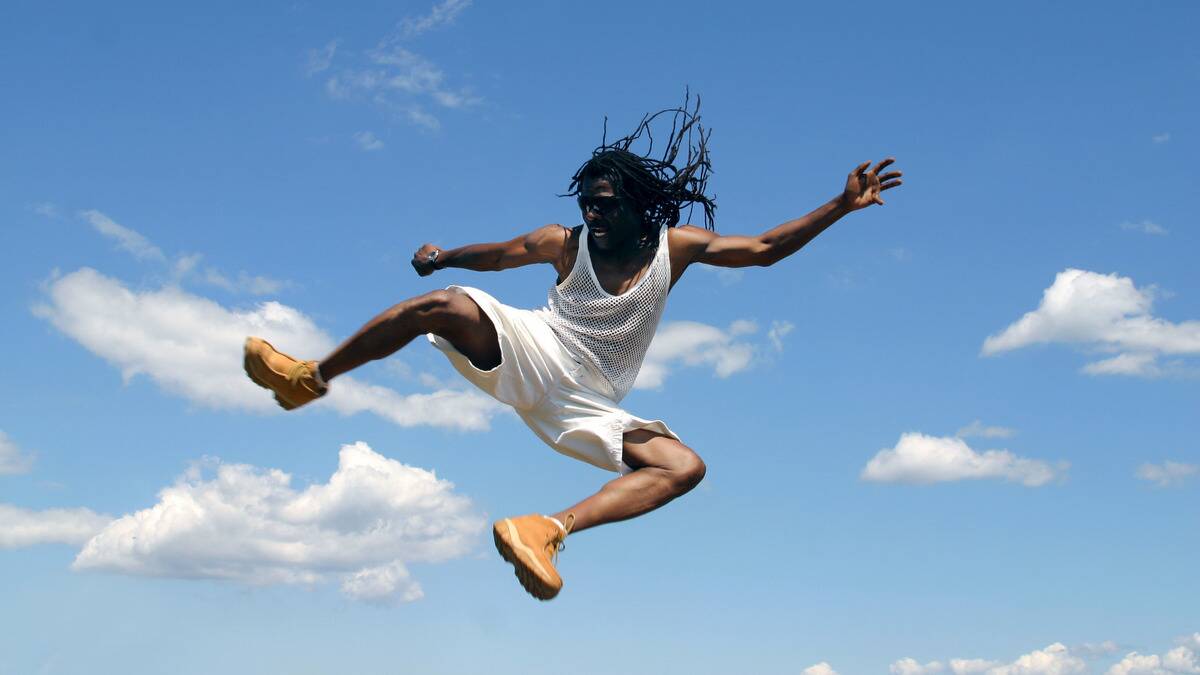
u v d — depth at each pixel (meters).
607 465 6.56
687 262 6.75
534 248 6.97
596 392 6.66
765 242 6.70
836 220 6.61
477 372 6.32
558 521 5.93
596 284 6.59
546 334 6.55
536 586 5.64
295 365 6.19
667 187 6.64
